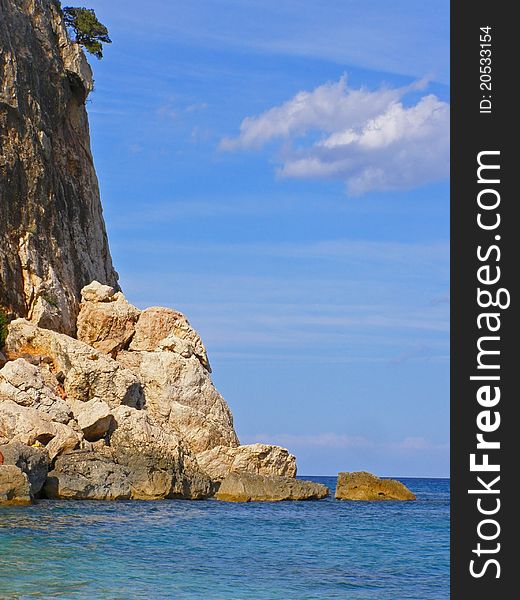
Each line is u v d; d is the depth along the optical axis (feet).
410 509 207.41
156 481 187.93
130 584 98.58
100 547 120.88
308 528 158.30
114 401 208.64
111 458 188.65
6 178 232.94
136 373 226.58
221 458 213.05
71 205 263.29
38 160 243.81
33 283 231.30
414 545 141.38
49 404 188.65
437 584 107.55
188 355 230.68
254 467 214.28
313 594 99.09
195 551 124.47
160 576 104.32
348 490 230.07
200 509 177.17
